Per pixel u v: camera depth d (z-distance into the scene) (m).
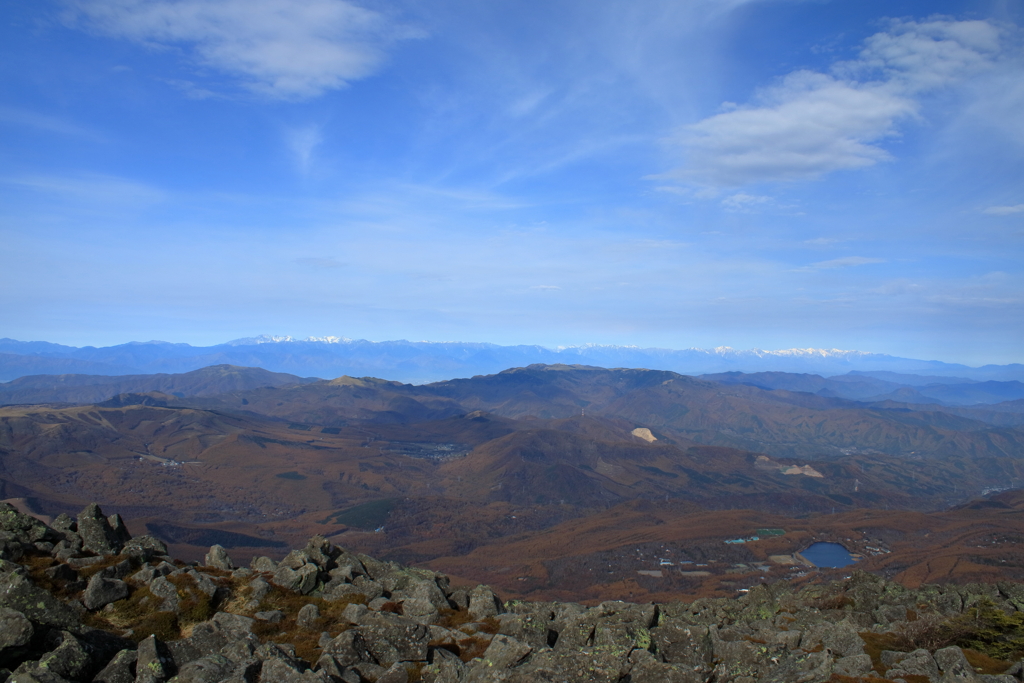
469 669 36.03
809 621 59.62
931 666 39.34
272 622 45.53
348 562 58.00
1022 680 38.56
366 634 41.22
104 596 42.84
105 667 32.97
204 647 37.59
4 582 37.28
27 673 30.39
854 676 38.47
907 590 75.06
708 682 35.31
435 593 51.66
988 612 52.59
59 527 53.22
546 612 49.78
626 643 37.16
